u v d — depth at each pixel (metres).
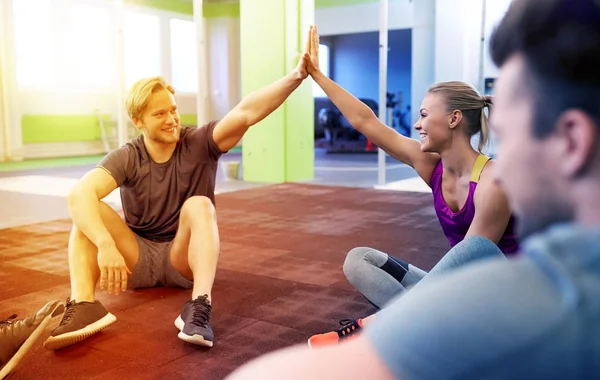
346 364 0.43
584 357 0.39
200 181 2.62
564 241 0.42
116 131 11.82
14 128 10.16
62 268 3.33
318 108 13.70
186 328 2.18
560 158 0.41
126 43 12.04
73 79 11.20
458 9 9.05
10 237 4.16
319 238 4.11
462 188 1.85
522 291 0.41
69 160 10.40
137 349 2.18
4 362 1.90
